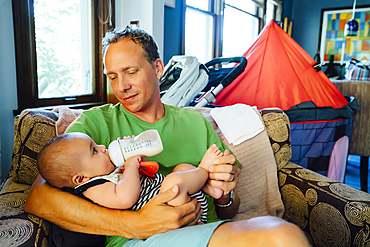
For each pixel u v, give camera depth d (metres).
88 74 2.58
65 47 2.36
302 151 1.95
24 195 0.88
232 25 4.48
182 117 1.08
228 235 0.60
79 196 0.75
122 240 0.77
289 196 1.21
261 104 2.07
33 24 2.03
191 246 0.62
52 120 1.02
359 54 5.49
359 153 2.71
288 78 2.10
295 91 2.05
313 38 5.86
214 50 4.08
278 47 2.21
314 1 5.75
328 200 1.01
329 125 1.97
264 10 5.02
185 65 1.82
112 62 0.88
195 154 1.04
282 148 1.30
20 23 1.95
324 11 5.67
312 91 2.06
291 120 1.93
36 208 0.73
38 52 2.16
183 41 3.41
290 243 0.54
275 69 2.13
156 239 0.67
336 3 5.56
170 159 0.99
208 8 3.95
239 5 4.54
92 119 0.92
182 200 0.74
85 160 0.75
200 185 0.82
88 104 2.44
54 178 0.74
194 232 0.64
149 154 0.81
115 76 0.91
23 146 0.97
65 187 0.75
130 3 2.76
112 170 0.83
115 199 0.71
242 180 1.17
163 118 1.02
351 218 0.91
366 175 2.71
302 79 2.10
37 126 0.97
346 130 2.12
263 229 0.57
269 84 2.09
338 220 0.96
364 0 5.32
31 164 0.97
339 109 2.04
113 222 0.71
